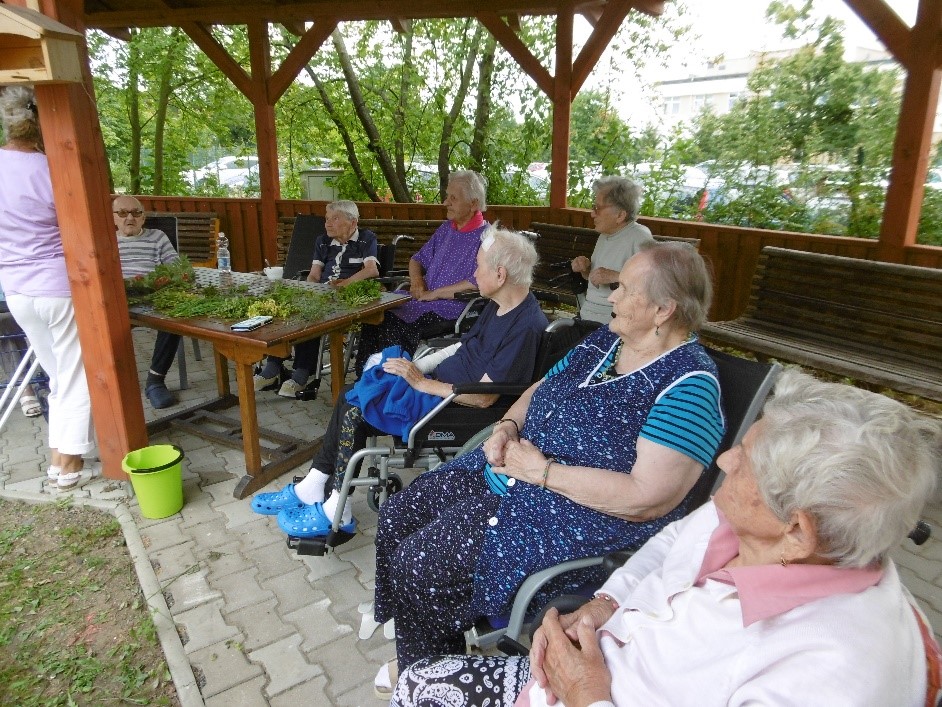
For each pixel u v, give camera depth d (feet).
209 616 6.76
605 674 3.50
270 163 20.13
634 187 10.94
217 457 10.12
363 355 12.27
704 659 3.06
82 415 9.01
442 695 4.01
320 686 5.90
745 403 5.08
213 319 9.05
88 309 8.48
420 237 17.10
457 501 5.70
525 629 4.83
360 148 26.35
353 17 17.57
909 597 2.93
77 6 7.76
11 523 8.36
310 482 7.79
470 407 7.30
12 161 8.02
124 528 8.20
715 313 15.64
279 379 12.96
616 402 5.01
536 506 4.94
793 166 18.71
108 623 6.66
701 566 3.46
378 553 5.79
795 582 2.80
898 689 2.53
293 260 14.70
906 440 2.70
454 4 16.79
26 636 6.48
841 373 9.48
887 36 11.43
